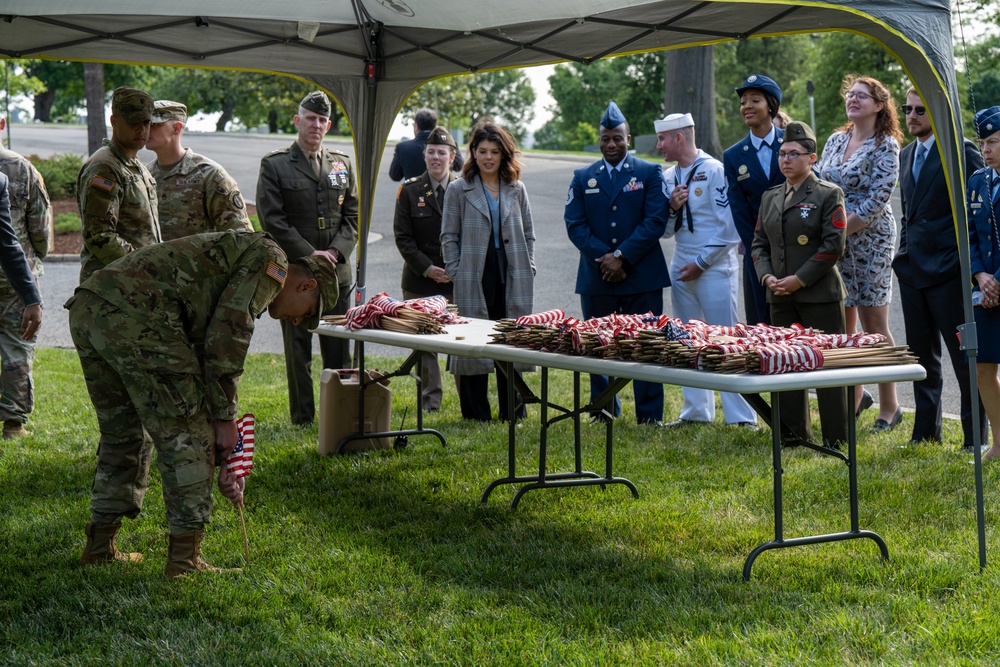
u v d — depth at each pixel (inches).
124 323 139.2
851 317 253.3
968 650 122.1
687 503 190.2
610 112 259.1
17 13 223.5
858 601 139.6
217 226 223.3
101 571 150.9
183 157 222.7
